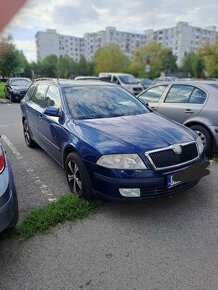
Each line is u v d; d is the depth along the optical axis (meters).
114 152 2.90
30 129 5.58
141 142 3.00
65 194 3.65
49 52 106.31
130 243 2.62
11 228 2.79
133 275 2.22
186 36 93.06
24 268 2.32
